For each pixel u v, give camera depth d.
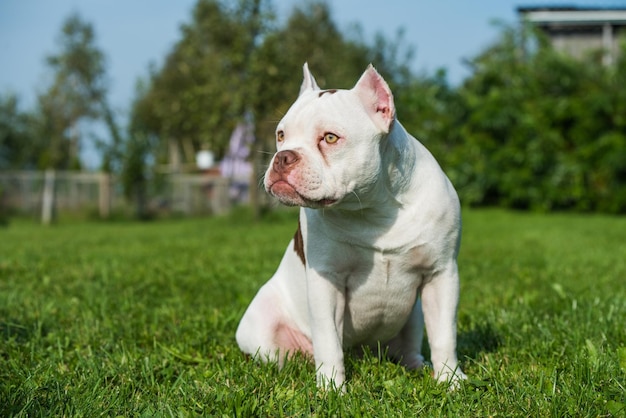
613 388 2.94
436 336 3.28
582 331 4.00
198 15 16.25
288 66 16.20
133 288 6.00
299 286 3.56
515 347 3.84
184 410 2.80
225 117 16.41
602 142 16.77
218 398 2.91
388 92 3.00
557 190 17.03
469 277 6.62
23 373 3.45
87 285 6.18
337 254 3.20
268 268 7.23
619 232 11.31
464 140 18.27
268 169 3.04
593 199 17.00
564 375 3.17
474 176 17.83
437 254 3.19
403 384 3.11
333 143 2.98
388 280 3.24
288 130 3.08
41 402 2.90
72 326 4.53
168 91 27.66
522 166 17.45
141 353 3.81
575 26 23.78
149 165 23.41
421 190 3.16
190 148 39.59
